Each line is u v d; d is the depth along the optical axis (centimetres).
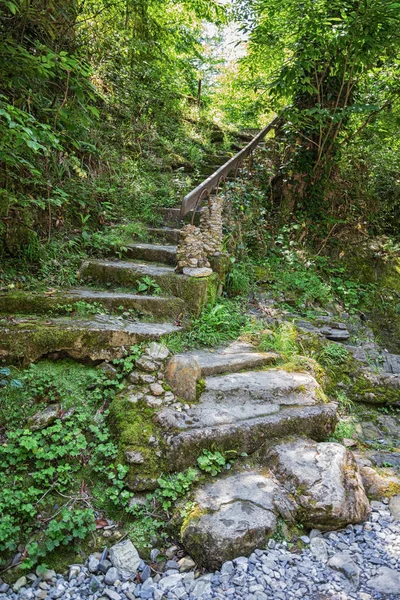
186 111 866
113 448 249
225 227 507
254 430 265
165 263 439
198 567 206
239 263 492
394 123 652
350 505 234
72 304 334
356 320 507
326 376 384
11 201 357
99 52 643
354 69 577
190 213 538
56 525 209
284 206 609
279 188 630
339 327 468
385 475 283
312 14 498
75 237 428
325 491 234
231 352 346
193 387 282
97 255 437
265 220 563
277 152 634
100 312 339
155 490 235
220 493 231
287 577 199
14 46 340
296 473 243
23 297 321
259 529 212
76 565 206
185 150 713
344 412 370
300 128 613
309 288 505
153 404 266
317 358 405
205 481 240
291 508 230
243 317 406
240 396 290
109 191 508
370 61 544
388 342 510
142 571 204
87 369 292
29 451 239
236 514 218
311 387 312
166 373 288
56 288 363
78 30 575
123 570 204
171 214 540
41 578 200
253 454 263
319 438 288
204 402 280
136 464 238
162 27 816
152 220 527
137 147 647
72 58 363
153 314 356
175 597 191
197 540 206
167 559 212
